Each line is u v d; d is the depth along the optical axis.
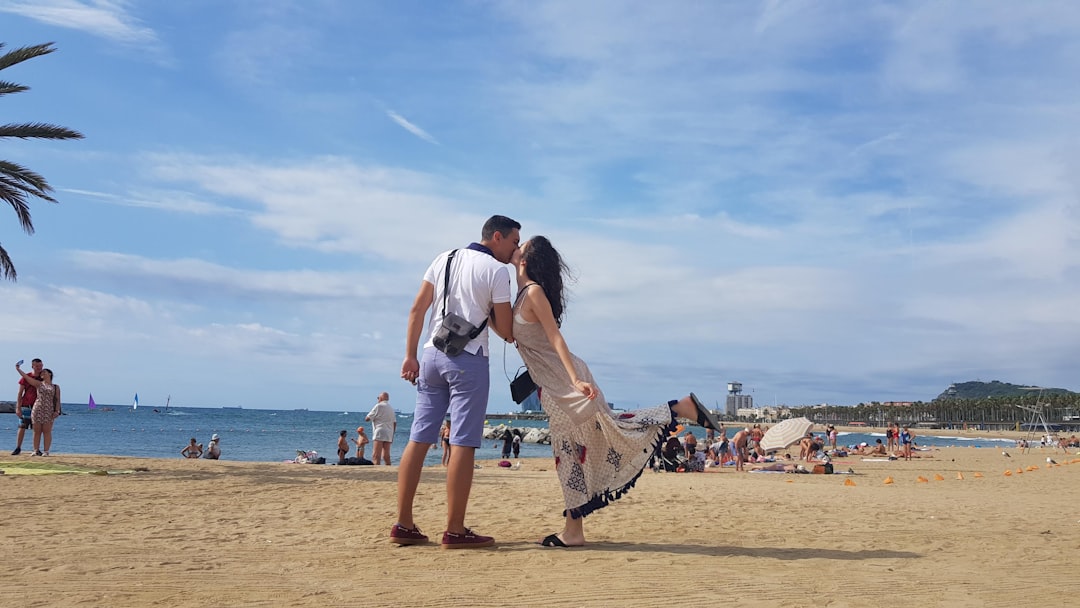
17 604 3.05
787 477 18.73
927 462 30.27
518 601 3.18
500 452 43.91
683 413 4.73
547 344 4.73
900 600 3.30
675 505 7.70
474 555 4.27
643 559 4.15
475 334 4.63
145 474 10.52
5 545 4.46
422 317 4.88
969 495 10.97
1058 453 44.53
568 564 3.99
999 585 3.65
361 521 5.86
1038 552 4.65
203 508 6.70
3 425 71.81
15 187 14.90
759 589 3.46
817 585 3.57
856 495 9.95
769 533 5.42
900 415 196.50
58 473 10.21
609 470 4.69
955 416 182.75
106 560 3.99
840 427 187.75
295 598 3.20
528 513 6.68
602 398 4.69
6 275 15.56
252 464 14.27
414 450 4.68
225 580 3.54
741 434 21.55
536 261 4.78
